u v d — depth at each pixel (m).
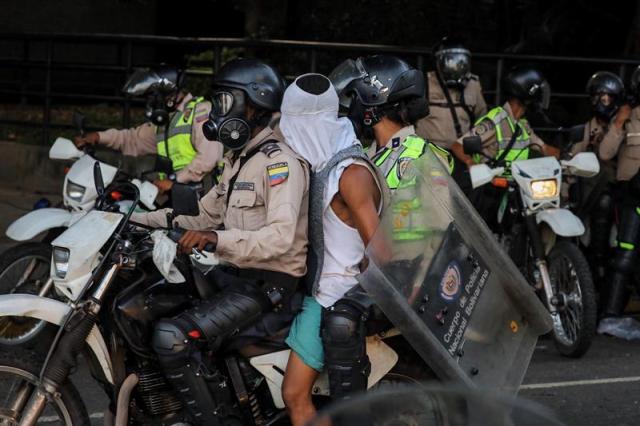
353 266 3.78
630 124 7.15
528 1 13.14
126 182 4.21
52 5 15.49
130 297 3.76
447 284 3.65
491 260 3.74
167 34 16.39
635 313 8.02
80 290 3.74
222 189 4.00
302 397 3.74
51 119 13.52
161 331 3.67
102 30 15.77
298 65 12.53
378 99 4.15
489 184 6.88
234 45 10.52
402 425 3.13
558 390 5.86
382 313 3.73
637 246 7.08
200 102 6.41
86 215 3.86
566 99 13.12
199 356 3.71
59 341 3.75
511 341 3.80
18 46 15.45
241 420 3.83
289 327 3.80
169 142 6.48
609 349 6.85
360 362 3.69
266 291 3.74
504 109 7.08
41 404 3.76
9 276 5.99
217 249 3.63
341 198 3.72
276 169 3.68
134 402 3.86
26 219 5.77
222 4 15.74
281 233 3.62
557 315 6.66
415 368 3.98
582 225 6.54
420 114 4.20
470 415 2.89
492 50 13.61
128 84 6.41
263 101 3.80
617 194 7.19
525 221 6.64
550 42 12.99
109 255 3.78
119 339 3.80
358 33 13.18
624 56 12.39
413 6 13.15
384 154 4.13
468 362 3.67
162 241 3.67
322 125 3.71
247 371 3.82
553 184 6.56
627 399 5.71
